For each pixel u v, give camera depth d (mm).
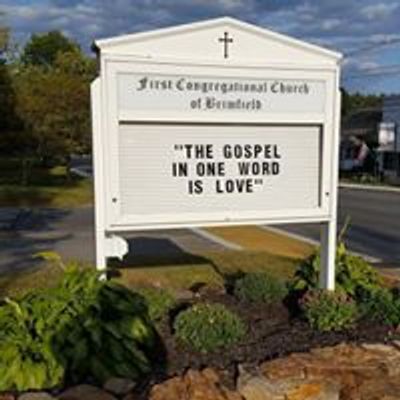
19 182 29484
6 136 24031
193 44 4672
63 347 3703
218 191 4922
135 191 4723
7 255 10211
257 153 4992
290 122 4965
